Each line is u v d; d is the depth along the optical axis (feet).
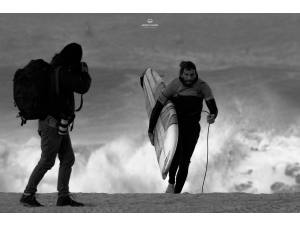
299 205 72.54
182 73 89.20
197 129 90.99
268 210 69.87
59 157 71.15
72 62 68.28
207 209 70.64
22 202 70.79
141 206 72.74
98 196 81.25
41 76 67.41
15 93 67.87
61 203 71.46
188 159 91.40
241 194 81.82
